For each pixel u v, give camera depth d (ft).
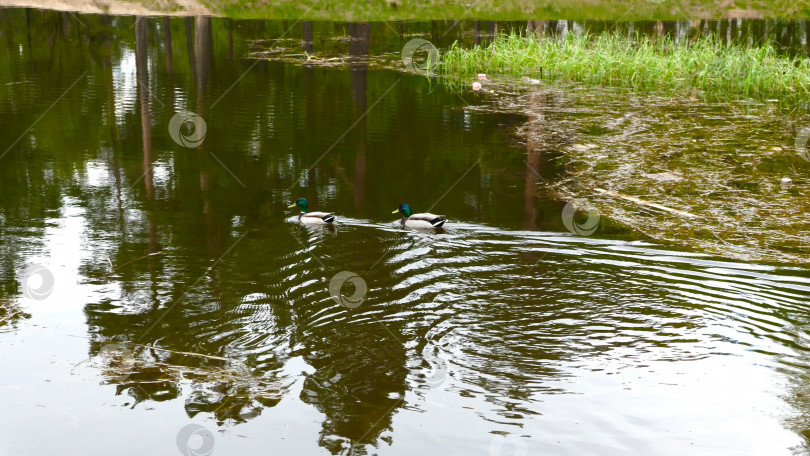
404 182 40.73
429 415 19.86
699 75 66.18
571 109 57.06
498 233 33.37
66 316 25.30
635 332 24.20
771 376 21.56
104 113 55.16
